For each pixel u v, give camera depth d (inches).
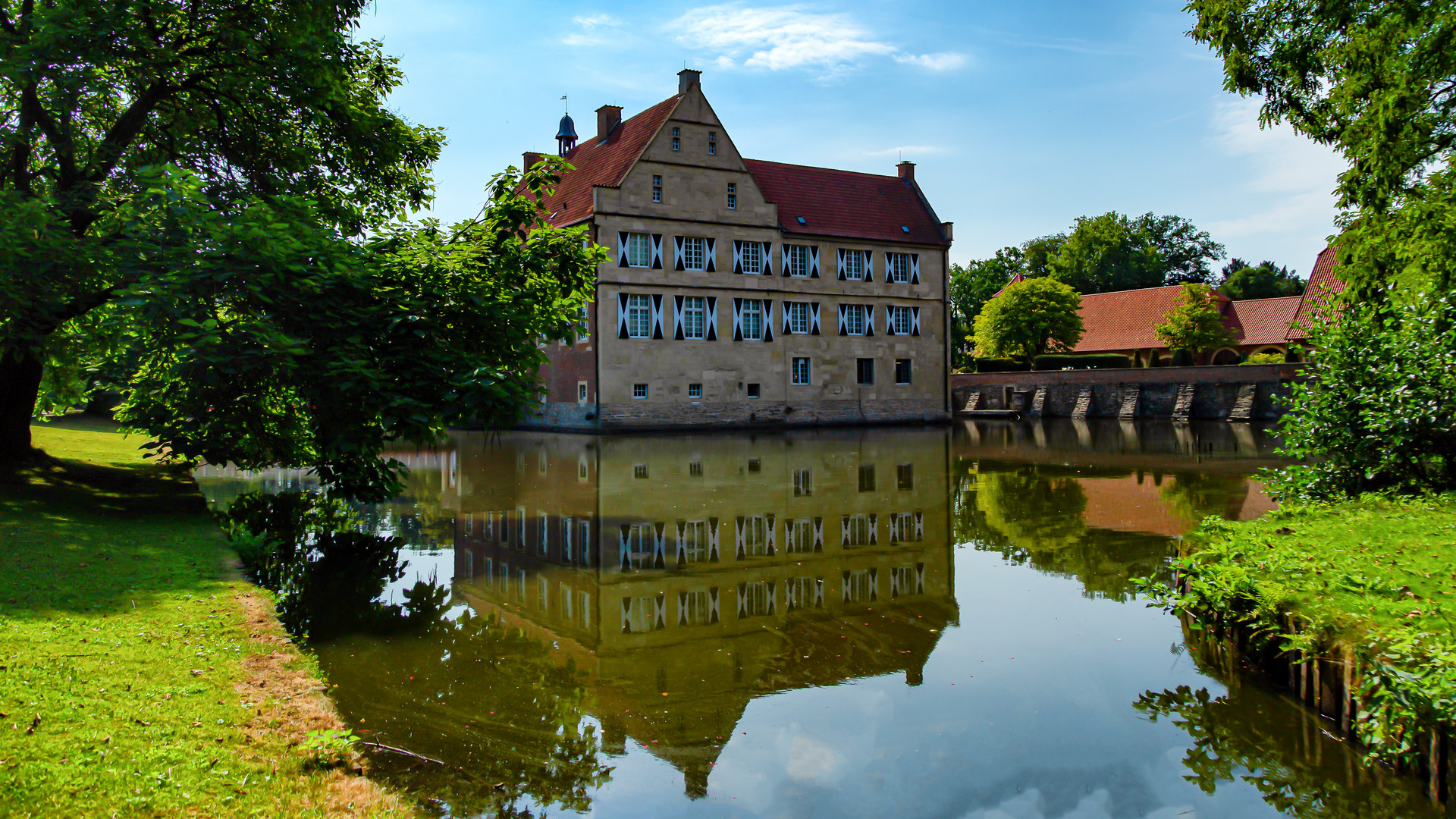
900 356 1948.8
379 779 218.4
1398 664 227.6
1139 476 850.8
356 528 569.6
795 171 1921.8
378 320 481.7
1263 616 291.6
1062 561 479.5
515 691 287.1
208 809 176.2
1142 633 350.0
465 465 968.9
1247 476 839.1
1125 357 2394.2
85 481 574.6
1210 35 628.4
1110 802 217.2
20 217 437.4
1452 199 562.9
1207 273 3572.8
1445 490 424.8
